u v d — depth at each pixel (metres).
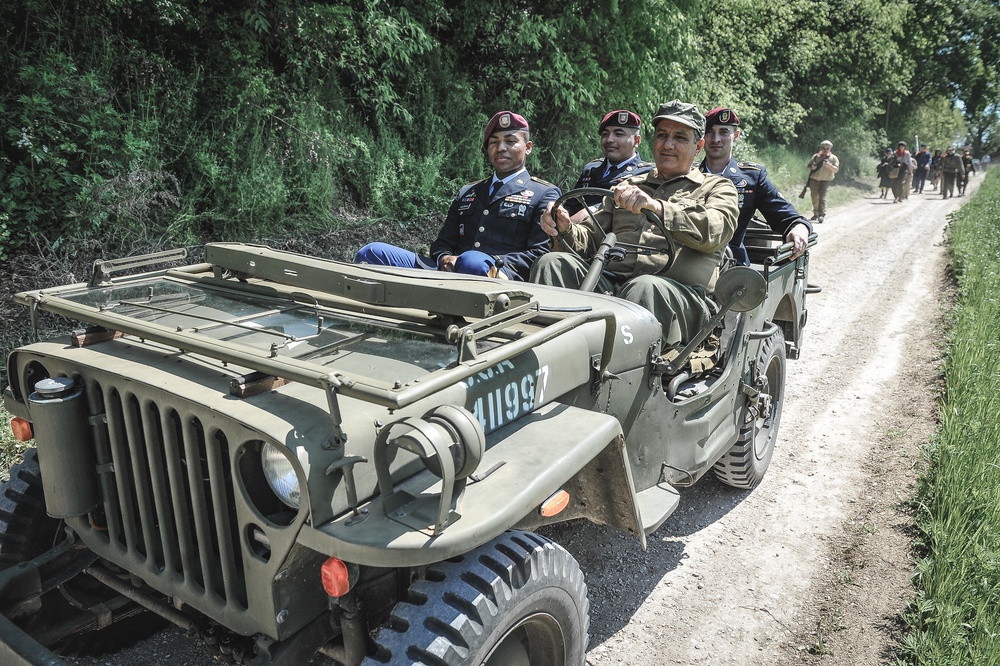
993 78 37.84
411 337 2.36
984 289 8.20
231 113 7.54
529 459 2.07
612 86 11.78
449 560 2.02
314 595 1.98
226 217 7.25
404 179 9.19
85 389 2.24
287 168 8.10
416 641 1.84
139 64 7.13
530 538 2.13
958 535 3.42
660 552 3.66
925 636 2.86
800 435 5.08
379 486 1.84
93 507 2.30
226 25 7.82
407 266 4.14
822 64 25.14
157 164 6.77
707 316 3.51
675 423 3.21
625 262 3.66
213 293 2.86
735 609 3.24
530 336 2.13
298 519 1.79
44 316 5.47
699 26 17.34
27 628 2.50
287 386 2.05
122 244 6.35
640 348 2.89
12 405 2.52
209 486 2.09
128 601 2.63
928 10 29.81
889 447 4.84
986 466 4.02
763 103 22.58
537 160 11.11
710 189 3.73
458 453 1.77
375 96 9.38
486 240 4.78
